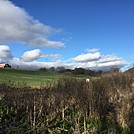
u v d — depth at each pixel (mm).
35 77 46219
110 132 15836
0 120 10734
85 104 15039
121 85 30812
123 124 17984
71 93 15125
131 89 32156
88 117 14914
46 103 12930
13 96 12656
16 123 11211
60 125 12672
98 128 14695
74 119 13438
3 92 12984
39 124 11945
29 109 12219
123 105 19578
